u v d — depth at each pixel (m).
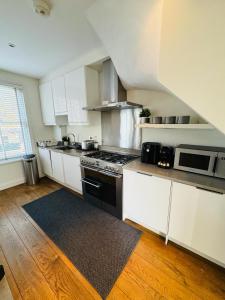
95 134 2.94
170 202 1.52
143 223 1.82
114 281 1.28
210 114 0.92
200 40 0.87
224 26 0.80
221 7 0.79
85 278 1.31
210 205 1.28
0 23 1.60
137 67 1.49
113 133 2.62
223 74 0.85
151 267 1.40
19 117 3.26
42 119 3.68
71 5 1.38
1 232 1.88
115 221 2.04
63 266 1.42
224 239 1.27
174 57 0.94
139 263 1.44
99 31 1.41
